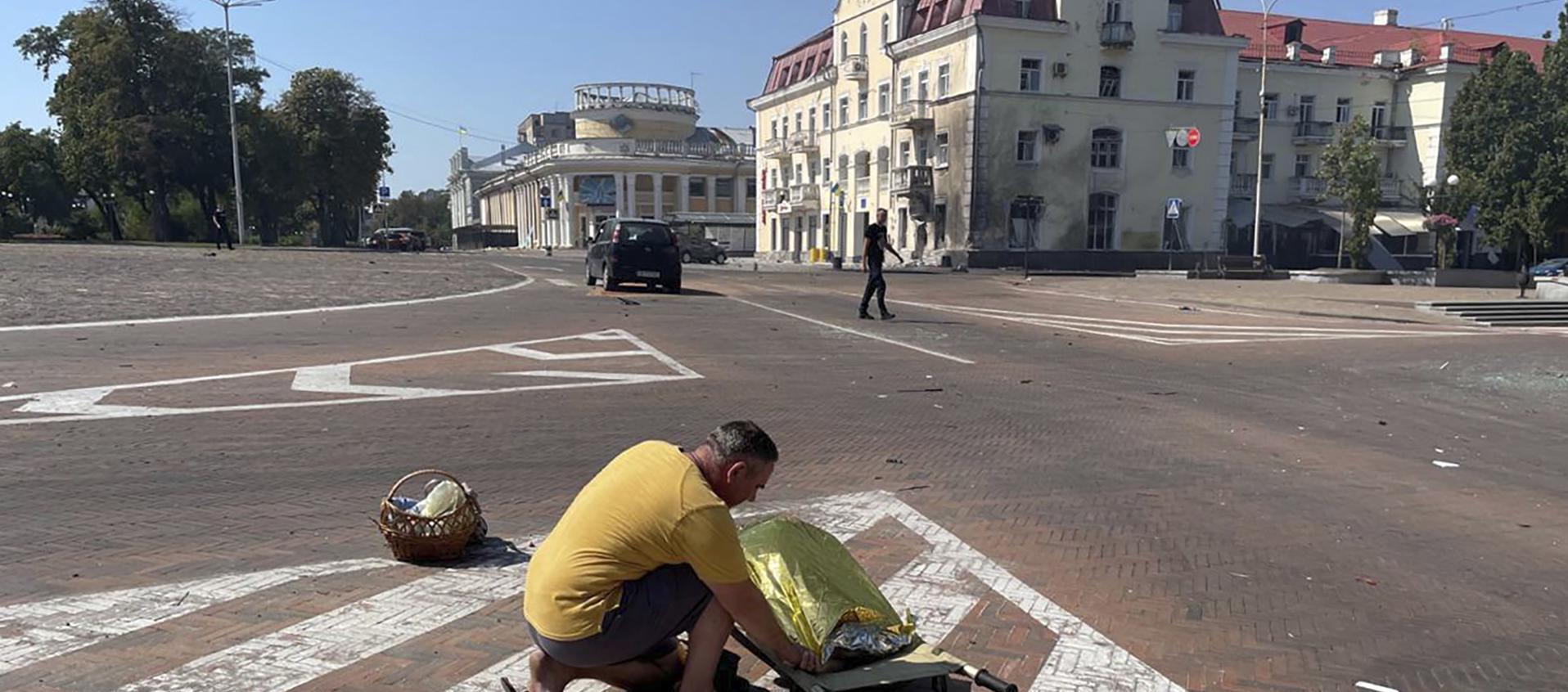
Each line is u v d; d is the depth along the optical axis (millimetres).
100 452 6941
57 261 26078
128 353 11484
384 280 24719
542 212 94500
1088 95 44875
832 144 57594
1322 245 53375
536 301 20406
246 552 5047
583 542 3248
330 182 66375
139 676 3607
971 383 11727
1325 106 53750
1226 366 13969
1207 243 47625
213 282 21500
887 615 3789
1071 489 6934
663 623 3268
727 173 87875
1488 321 22594
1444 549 5828
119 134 52125
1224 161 47469
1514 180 43844
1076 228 45406
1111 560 5410
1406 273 34625
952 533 5797
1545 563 5613
